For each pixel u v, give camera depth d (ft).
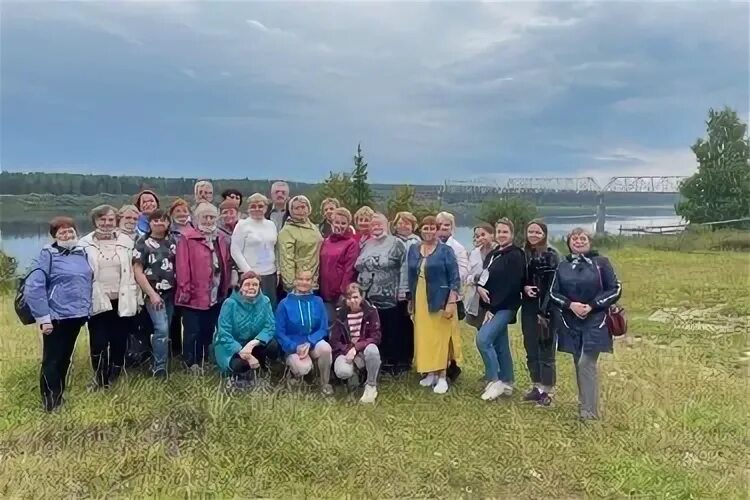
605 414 18.39
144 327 20.68
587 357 18.03
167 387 18.81
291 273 20.86
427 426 17.53
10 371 21.62
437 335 20.76
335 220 21.26
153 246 19.75
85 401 18.26
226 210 21.68
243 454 15.01
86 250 18.54
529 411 18.97
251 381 18.94
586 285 17.67
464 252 22.22
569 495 14.08
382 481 14.30
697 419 18.21
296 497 13.55
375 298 21.20
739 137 109.50
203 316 20.44
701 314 34.91
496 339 20.35
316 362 19.75
